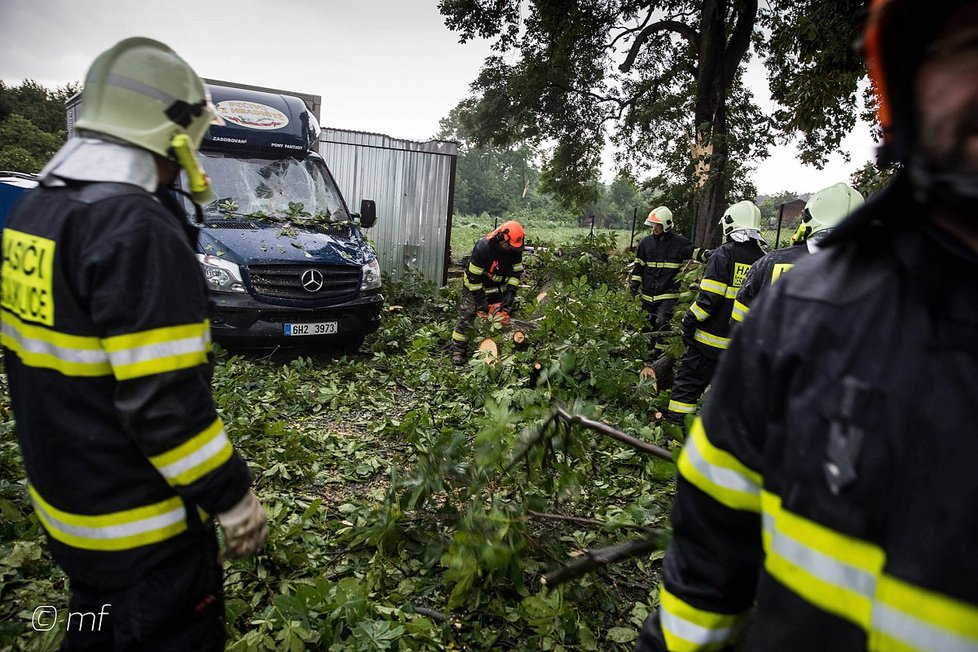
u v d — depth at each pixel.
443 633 2.88
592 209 72.31
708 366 5.41
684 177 18.81
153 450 1.67
